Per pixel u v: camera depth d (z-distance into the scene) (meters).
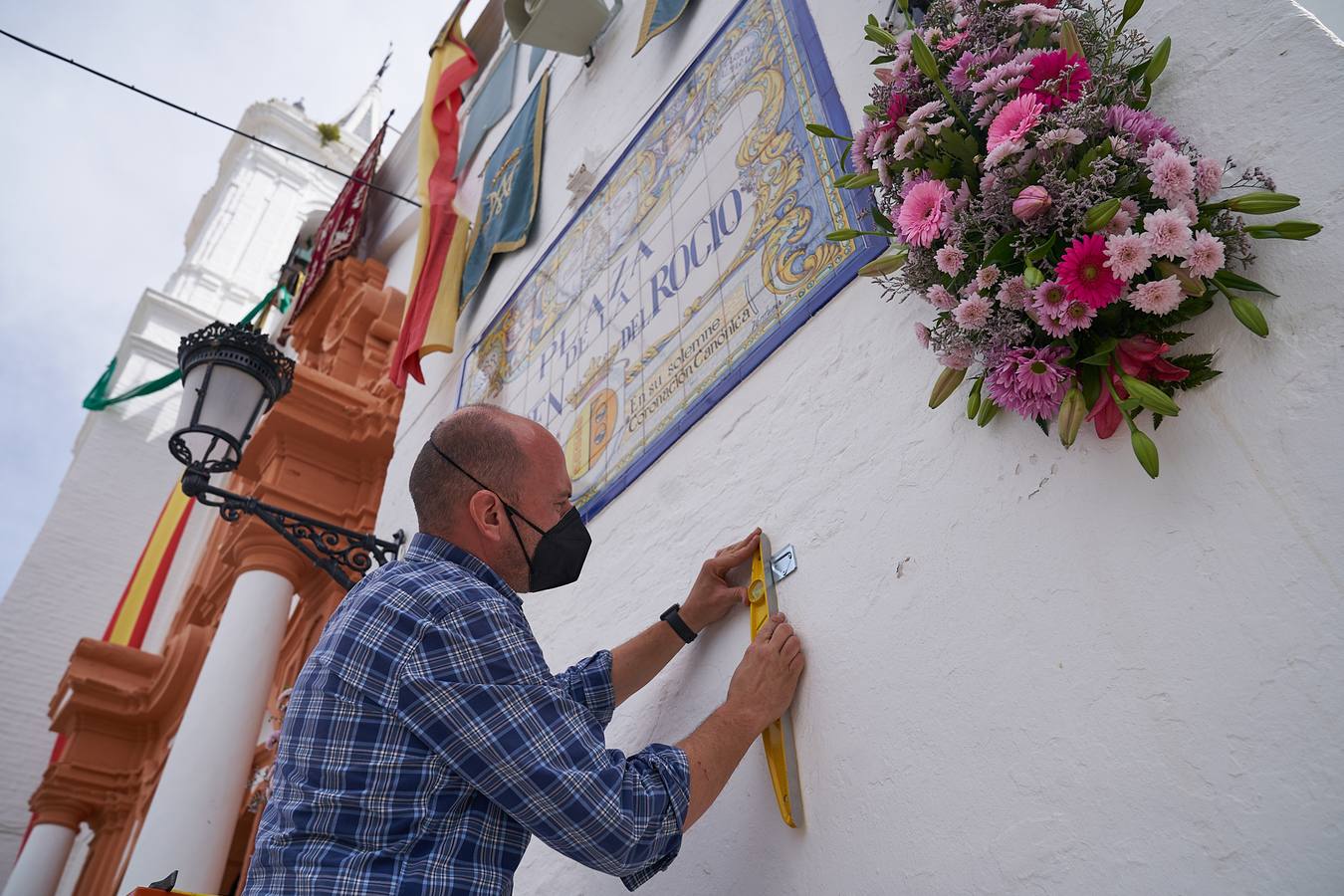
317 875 1.53
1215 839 1.38
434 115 6.64
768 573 2.42
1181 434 1.63
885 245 2.50
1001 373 1.73
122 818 10.60
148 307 17.56
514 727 1.61
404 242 9.66
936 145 1.92
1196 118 1.79
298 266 13.30
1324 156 1.57
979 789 1.74
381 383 8.05
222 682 5.84
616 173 4.25
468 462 2.13
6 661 14.18
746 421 2.80
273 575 6.37
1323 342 1.48
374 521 7.01
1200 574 1.53
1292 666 1.38
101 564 15.27
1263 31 1.75
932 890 1.74
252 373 4.43
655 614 2.83
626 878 1.77
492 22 7.47
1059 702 1.67
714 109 3.61
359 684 1.67
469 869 1.58
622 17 5.00
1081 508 1.76
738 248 3.13
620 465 3.35
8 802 13.55
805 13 3.25
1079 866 1.54
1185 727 1.47
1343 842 1.25
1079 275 1.58
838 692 2.10
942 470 2.09
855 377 2.45
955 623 1.91
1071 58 1.76
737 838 2.21
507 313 4.92
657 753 1.81
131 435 16.36
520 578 2.15
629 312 3.67
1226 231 1.56
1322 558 1.39
